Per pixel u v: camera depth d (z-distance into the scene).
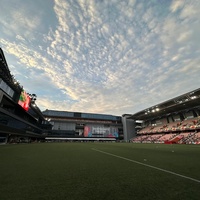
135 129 80.38
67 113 78.75
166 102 44.19
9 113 24.47
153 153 11.21
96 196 2.57
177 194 2.71
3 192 2.68
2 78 21.38
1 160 6.53
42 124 60.25
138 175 4.16
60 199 2.42
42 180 3.52
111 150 14.22
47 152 10.97
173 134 46.31
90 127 76.06
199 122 39.06
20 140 34.16
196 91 34.25
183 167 5.46
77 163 6.13
